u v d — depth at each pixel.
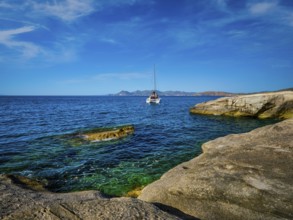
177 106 73.75
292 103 32.47
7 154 15.09
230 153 8.07
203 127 27.16
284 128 9.74
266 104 33.47
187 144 18.08
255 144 8.41
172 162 13.52
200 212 5.82
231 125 28.75
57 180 10.99
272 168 6.47
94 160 13.95
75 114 43.94
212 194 6.06
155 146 17.41
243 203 5.61
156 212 4.93
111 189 9.94
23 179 8.85
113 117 38.88
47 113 45.47
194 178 6.78
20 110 52.91
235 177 6.40
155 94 89.19
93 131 21.62
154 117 38.62
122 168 12.54
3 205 5.33
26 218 4.64
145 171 12.02
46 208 5.05
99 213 4.78
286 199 5.35
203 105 41.78
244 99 35.34
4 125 28.09
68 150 16.09
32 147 16.89
